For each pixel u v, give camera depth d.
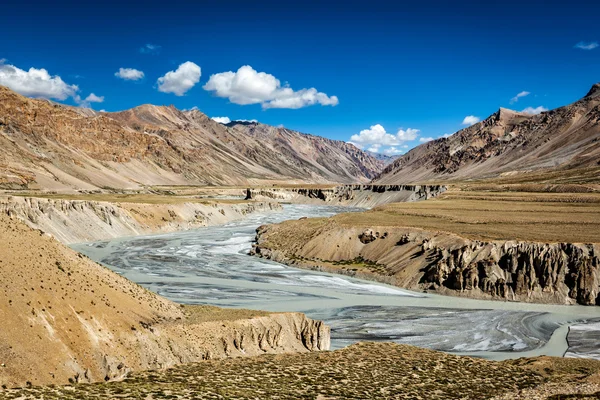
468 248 97.62
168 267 113.00
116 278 52.66
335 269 112.19
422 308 82.00
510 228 116.94
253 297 86.25
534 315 78.19
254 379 40.06
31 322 36.19
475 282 92.06
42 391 30.52
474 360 52.56
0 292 36.31
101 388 33.12
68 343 37.16
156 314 48.97
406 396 38.22
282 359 48.34
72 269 45.75
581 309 82.06
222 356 47.69
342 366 47.06
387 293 93.25
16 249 42.28
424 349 56.88
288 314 57.59
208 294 86.94
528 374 47.12
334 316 76.06
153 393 33.19
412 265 104.00
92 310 41.69
